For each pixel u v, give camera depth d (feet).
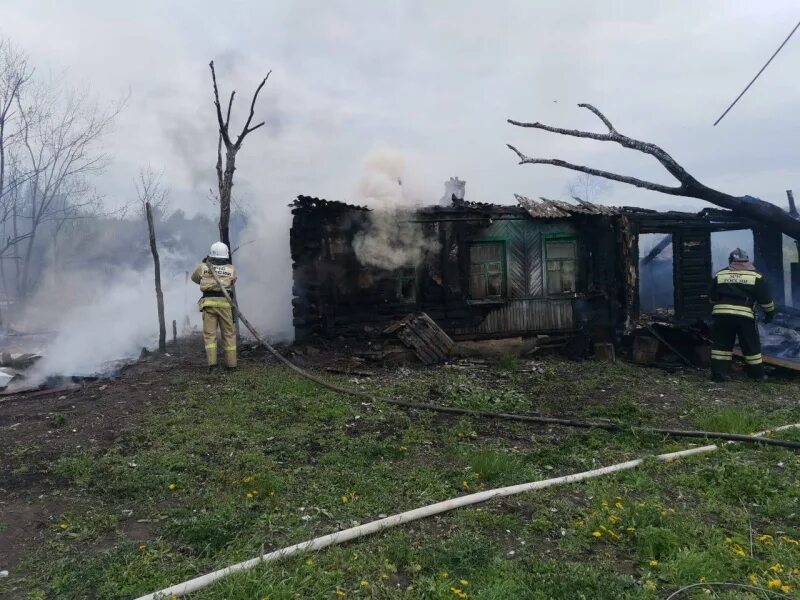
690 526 12.39
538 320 35.83
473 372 29.60
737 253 28.30
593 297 36.22
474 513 13.15
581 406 22.81
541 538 12.30
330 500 13.93
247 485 14.74
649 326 34.60
